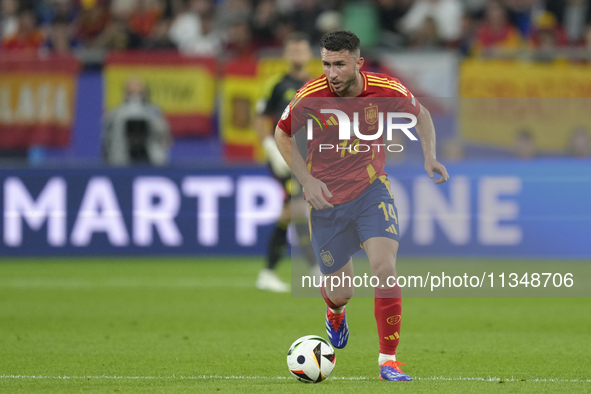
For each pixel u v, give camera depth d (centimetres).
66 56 4400
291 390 1570
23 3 5622
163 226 4269
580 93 4253
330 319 1866
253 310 2812
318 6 5291
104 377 1733
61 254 4272
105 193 4262
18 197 4269
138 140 4325
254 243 4262
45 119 4403
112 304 2953
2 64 4406
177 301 3019
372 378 1717
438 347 2141
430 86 4259
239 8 5462
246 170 4256
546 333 2380
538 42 5081
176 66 4362
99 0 5634
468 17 5231
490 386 1620
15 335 2328
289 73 3195
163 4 5531
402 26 5331
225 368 1842
